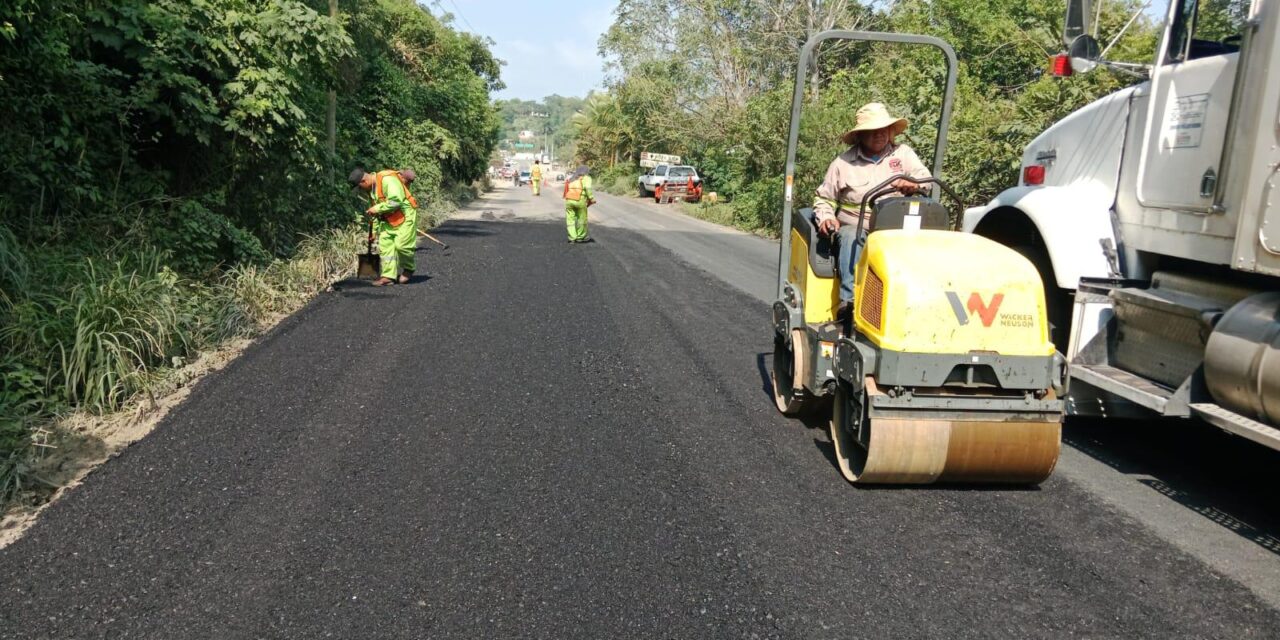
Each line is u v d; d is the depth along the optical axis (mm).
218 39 8898
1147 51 7730
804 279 5379
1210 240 4215
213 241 8406
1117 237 4883
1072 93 11242
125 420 5090
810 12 26594
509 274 11359
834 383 4824
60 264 6414
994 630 3088
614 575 3434
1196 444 5102
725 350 7316
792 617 3150
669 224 23203
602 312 8812
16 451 4500
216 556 3551
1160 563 3607
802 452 4898
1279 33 3793
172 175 9055
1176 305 4227
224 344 6828
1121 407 4730
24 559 3510
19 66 6977
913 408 4051
